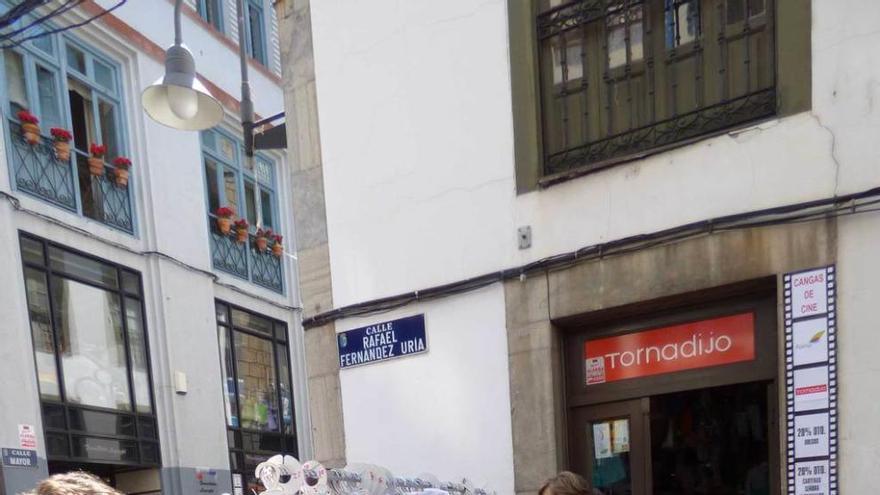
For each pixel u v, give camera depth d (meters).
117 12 9.56
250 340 11.78
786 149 3.29
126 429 9.01
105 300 9.09
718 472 3.65
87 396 8.59
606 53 3.93
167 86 4.45
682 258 3.53
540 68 4.11
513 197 4.11
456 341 4.27
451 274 4.32
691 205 3.54
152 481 9.35
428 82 4.46
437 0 4.43
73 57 9.13
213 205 11.30
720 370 3.58
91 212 9.09
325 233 4.88
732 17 3.56
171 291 9.88
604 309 3.77
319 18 4.96
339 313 4.72
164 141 10.20
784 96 3.31
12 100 8.15
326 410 4.79
